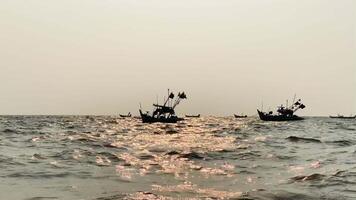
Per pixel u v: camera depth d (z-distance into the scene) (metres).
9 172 27.39
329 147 49.44
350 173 26.89
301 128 108.38
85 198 19.19
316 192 20.80
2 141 54.84
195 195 20.27
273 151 43.44
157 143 54.19
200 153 40.28
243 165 32.31
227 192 21.08
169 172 28.38
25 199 18.91
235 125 130.75
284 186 22.70
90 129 96.62
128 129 98.38
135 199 19.08
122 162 33.56
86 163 32.81
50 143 52.72
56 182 23.84
